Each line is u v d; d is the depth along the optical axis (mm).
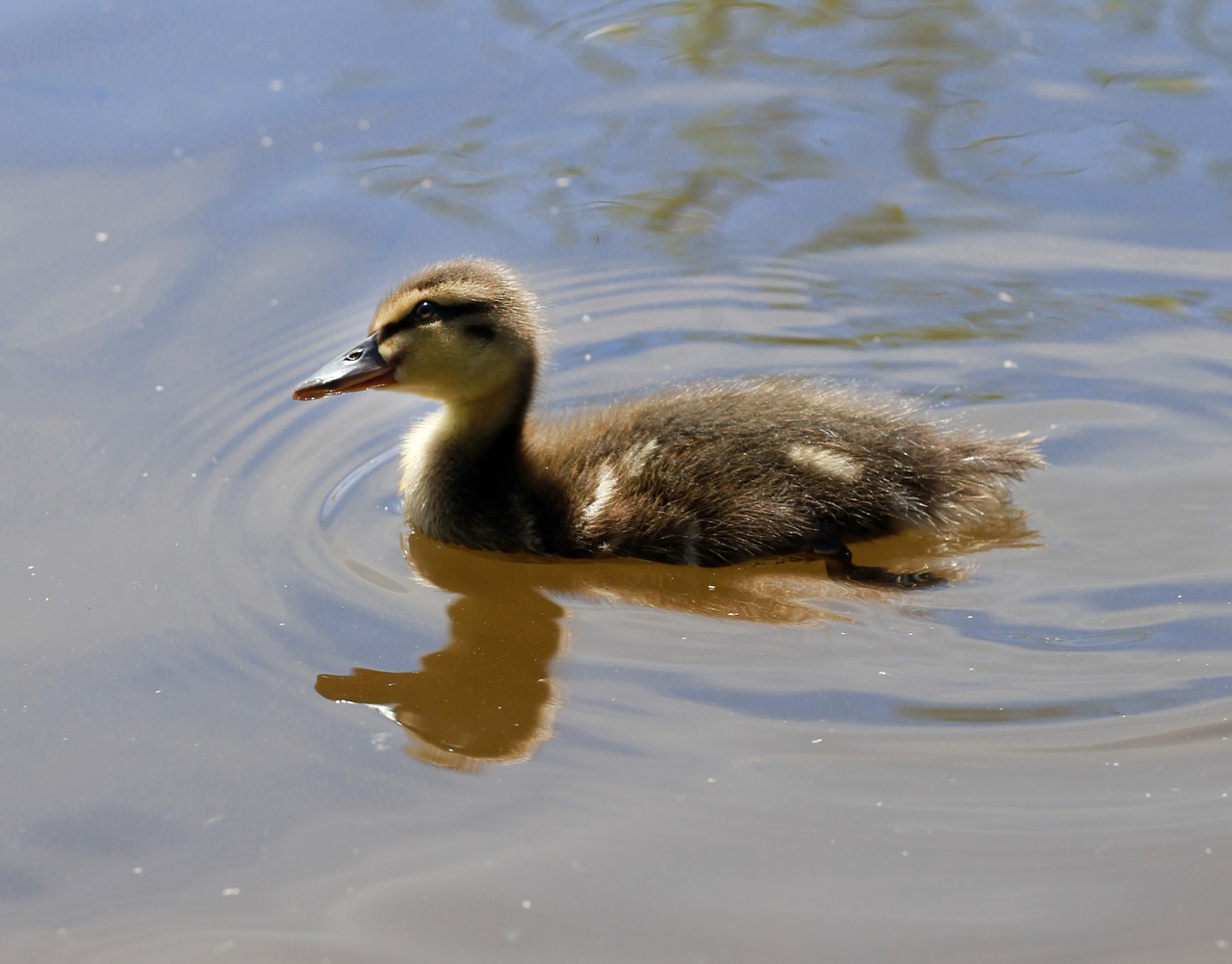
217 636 9422
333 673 9086
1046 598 9766
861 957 6875
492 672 9070
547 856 7535
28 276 13188
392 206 14305
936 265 13594
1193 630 9336
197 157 14867
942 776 8039
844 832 7652
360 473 11547
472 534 10836
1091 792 7895
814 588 10070
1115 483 10961
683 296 13359
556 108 15938
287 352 12500
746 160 15078
